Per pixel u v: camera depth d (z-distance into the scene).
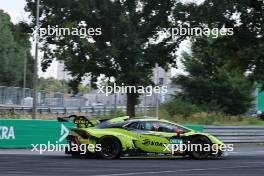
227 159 28.97
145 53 51.19
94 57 50.06
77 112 84.44
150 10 51.50
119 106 92.00
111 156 27.17
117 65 51.16
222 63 79.44
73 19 50.53
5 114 67.19
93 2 49.84
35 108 46.19
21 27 53.69
